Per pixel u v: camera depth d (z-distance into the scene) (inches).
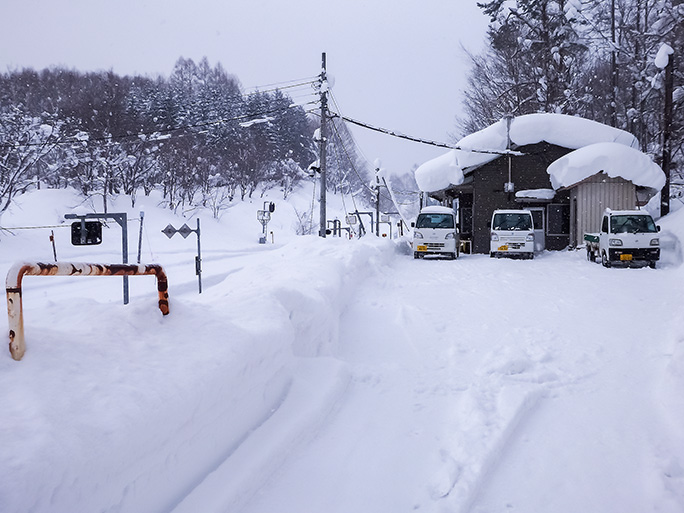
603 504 151.7
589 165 847.1
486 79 1628.9
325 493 152.3
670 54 886.4
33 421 95.0
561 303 418.0
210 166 2559.1
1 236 1115.9
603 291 466.9
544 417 210.5
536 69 1387.8
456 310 394.3
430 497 151.9
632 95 1339.8
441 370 263.6
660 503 150.2
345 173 3174.2
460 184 962.1
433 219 821.9
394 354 291.4
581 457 178.2
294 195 2832.2
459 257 863.1
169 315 164.1
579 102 1408.7
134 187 1803.6
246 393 168.2
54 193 1635.1
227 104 3038.9
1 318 143.9
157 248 1358.3
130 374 124.4
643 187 886.4
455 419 205.8
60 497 89.2
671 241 711.1
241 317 194.7
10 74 2480.3
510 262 734.5
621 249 627.2
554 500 154.3
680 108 1081.4
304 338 251.0
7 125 1408.7
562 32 1321.4
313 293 279.6
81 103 2085.4
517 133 952.3
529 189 965.2
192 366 141.0
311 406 197.8
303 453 174.6
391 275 576.7
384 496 152.1
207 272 821.9
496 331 334.3
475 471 164.1
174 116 2696.9
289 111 3353.8
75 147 1692.9
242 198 2413.9
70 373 114.0
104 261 1080.2
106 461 100.3
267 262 444.8
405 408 216.8
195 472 137.5
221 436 152.0
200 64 4330.7
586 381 247.8
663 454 177.0
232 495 136.3
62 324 144.6
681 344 270.2
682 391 219.8
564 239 967.6
